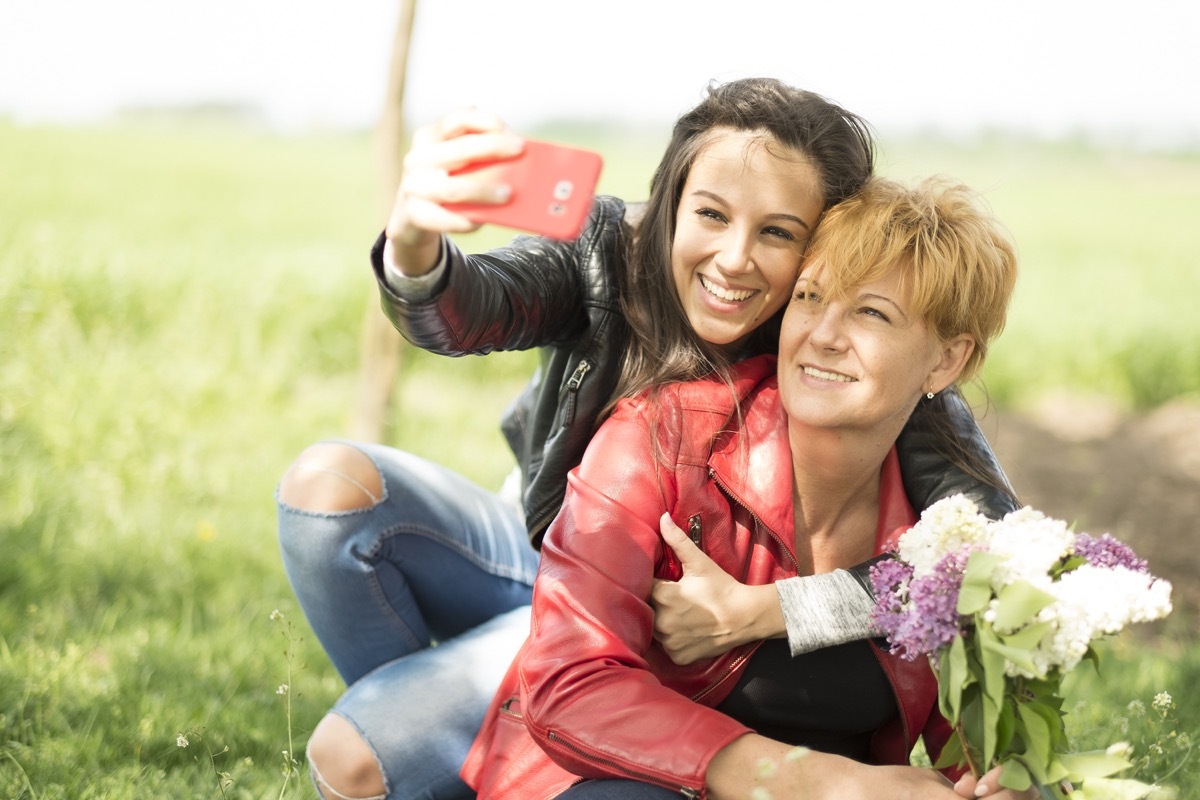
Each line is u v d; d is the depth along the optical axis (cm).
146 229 1452
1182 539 682
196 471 549
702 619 191
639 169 3334
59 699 289
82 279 838
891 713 209
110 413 596
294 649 345
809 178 201
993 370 1005
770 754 172
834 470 200
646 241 219
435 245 178
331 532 233
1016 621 160
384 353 575
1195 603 570
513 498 286
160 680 318
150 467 541
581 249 227
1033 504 743
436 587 249
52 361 660
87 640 341
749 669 201
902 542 178
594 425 225
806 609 192
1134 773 252
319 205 2202
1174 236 2409
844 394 191
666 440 199
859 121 215
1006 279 201
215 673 325
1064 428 926
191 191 2195
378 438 577
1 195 1664
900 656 201
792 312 197
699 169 205
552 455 227
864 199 197
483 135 162
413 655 241
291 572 242
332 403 743
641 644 191
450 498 252
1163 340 1080
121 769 257
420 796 226
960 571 168
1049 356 1050
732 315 207
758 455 202
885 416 194
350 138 5041
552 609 189
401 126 545
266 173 2820
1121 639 439
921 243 189
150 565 424
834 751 209
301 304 918
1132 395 996
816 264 194
